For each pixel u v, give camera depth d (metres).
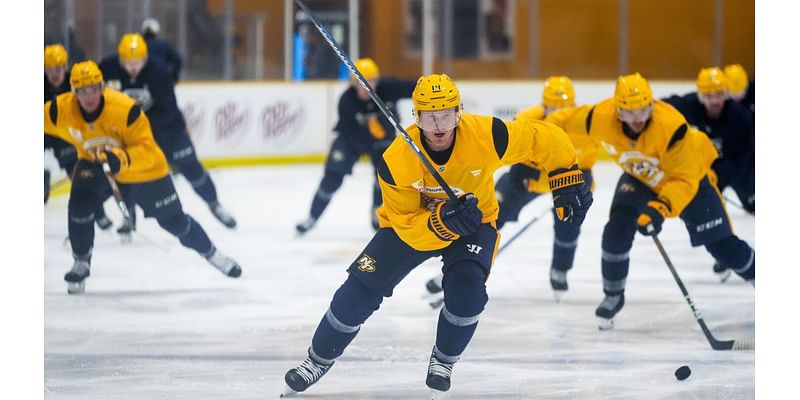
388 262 10.69
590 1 46.06
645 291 17.98
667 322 15.61
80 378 12.38
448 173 10.26
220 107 37.88
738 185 19.62
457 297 10.40
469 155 10.16
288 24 41.91
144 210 16.56
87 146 16.08
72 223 16.98
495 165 10.45
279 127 39.59
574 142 14.73
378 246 10.76
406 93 23.02
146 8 37.16
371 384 12.10
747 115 18.28
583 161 16.02
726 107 18.16
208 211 28.67
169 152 23.11
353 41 43.31
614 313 14.95
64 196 30.67
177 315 16.05
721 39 45.12
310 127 40.44
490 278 19.27
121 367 12.91
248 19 40.94
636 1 45.84
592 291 18.02
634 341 14.39
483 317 15.91
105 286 18.33
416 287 18.28
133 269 20.00
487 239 10.74
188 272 19.77
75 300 17.12
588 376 12.52
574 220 11.02
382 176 10.38
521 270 20.08
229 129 38.22
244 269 20.17
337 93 40.91
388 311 16.25
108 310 16.39
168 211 16.55
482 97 41.44
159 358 13.38
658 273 19.70
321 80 42.56
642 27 45.97
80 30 35.34
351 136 23.80
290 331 14.98
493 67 45.41
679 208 14.02
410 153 10.19
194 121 37.22
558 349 13.89
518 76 45.59
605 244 14.77
